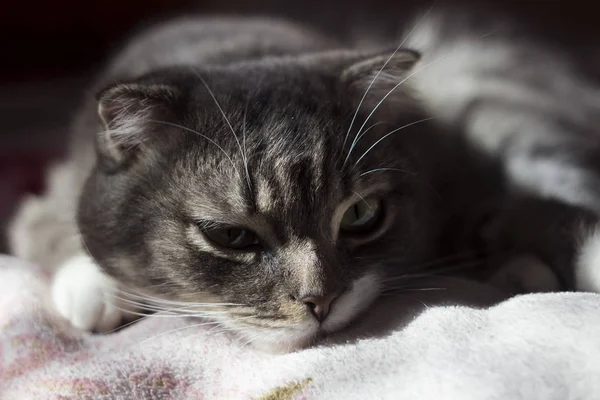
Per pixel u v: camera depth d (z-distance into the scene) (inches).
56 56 27.5
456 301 10.8
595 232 12.0
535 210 12.9
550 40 18.2
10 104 23.9
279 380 9.8
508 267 12.3
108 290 11.8
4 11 26.9
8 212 17.0
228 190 11.1
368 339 10.3
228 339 11.0
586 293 10.3
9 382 10.3
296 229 11.0
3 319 11.0
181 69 12.5
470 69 15.5
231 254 11.1
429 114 14.3
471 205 14.1
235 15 19.8
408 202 12.4
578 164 13.9
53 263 13.5
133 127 11.6
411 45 14.9
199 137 11.4
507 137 14.5
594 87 16.5
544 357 9.2
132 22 27.7
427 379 9.2
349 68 12.3
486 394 8.8
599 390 8.9
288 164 11.1
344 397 9.3
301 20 19.5
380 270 11.7
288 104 11.6
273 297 10.9
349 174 11.4
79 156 14.7
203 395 10.0
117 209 11.8
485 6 19.7
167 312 11.6
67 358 10.5
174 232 11.4
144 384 10.1
